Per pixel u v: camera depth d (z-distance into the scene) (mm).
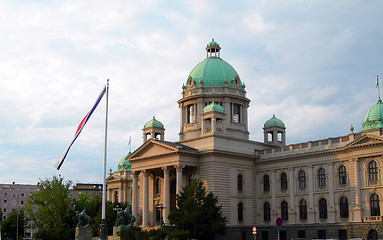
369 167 90688
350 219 92688
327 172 98250
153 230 88562
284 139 124000
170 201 113625
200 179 105812
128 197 152250
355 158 92188
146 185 110938
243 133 122438
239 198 107750
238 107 124938
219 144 106812
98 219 117688
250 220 108938
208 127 115438
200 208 89625
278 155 108188
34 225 128750
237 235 105000
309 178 101062
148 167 110625
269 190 108812
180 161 103750
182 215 92312
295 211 102688
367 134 90188
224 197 104500
